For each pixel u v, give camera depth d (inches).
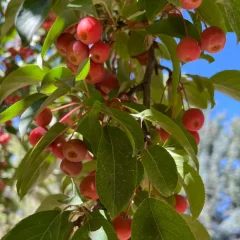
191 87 9.9
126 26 9.0
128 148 7.0
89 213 7.6
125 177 6.8
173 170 7.2
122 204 6.7
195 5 7.5
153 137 8.8
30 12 7.7
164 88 9.7
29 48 19.2
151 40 9.6
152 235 7.2
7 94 9.2
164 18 9.0
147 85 9.3
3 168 22.4
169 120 7.5
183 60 8.3
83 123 7.6
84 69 7.6
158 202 7.4
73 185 8.8
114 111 7.2
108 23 8.9
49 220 7.7
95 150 7.5
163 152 7.3
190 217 9.2
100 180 6.7
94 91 7.6
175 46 8.6
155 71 9.7
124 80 9.9
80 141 7.9
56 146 8.2
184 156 8.5
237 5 7.4
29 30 7.6
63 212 7.9
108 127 7.3
